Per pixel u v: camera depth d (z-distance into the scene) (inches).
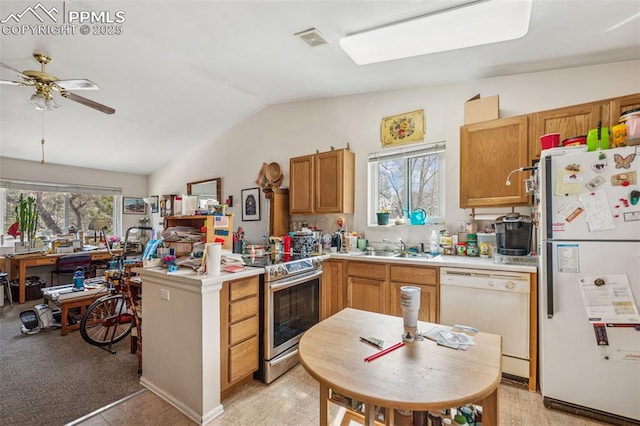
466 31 77.2
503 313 83.7
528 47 83.7
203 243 93.1
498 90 107.1
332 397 52.6
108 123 157.3
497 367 38.9
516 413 71.2
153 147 197.8
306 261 103.0
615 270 65.7
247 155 178.5
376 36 83.2
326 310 115.7
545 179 72.9
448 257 105.4
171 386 76.1
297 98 150.6
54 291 135.7
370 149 134.6
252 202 174.9
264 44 92.6
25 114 137.7
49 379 88.0
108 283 130.9
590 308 67.9
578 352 69.3
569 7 64.2
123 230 234.1
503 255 89.5
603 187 66.7
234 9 75.7
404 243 124.5
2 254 180.5
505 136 95.0
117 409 73.7
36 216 192.7
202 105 152.5
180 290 73.8
